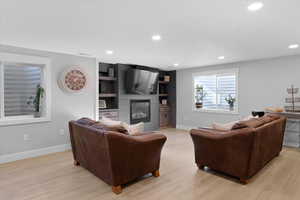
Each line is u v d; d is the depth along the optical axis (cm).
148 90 586
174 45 330
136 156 236
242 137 235
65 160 331
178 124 654
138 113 580
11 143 326
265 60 457
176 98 658
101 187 234
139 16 209
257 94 472
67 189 229
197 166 298
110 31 257
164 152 378
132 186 237
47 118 364
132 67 555
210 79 569
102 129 234
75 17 211
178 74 648
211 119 563
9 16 208
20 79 360
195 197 211
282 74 434
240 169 242
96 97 442
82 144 278
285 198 208
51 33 264
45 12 198
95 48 348
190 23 230
